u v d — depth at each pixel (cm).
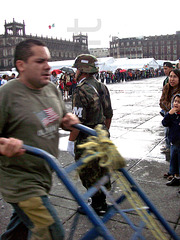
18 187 172
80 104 292
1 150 154
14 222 195
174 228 288
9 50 9488
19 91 179
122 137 687
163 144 613
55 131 191
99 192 288
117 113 1066
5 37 9500
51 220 168
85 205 148
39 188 175
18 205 172
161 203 343
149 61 4928
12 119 176
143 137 681
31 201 168
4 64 9619
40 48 181
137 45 13100
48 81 187
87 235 150
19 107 176
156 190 381
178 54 12662
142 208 185
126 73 4200
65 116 207
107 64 4403
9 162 176
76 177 183
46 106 188
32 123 176
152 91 2061
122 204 334
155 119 920
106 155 181
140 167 471
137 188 187
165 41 12762
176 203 343
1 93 176
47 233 167
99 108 298
